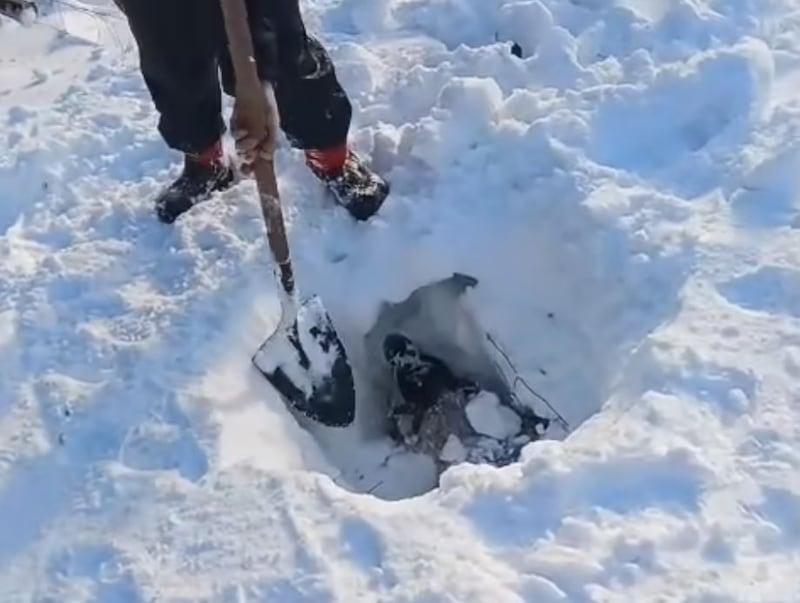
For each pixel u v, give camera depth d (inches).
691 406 91.8
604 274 105.3
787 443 88.8
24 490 95.4
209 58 104.2
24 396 101.7
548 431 110.1
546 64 122.0
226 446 96.3
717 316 97.6
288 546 88.0
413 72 124.5
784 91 116.3
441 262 111.7
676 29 123.2
